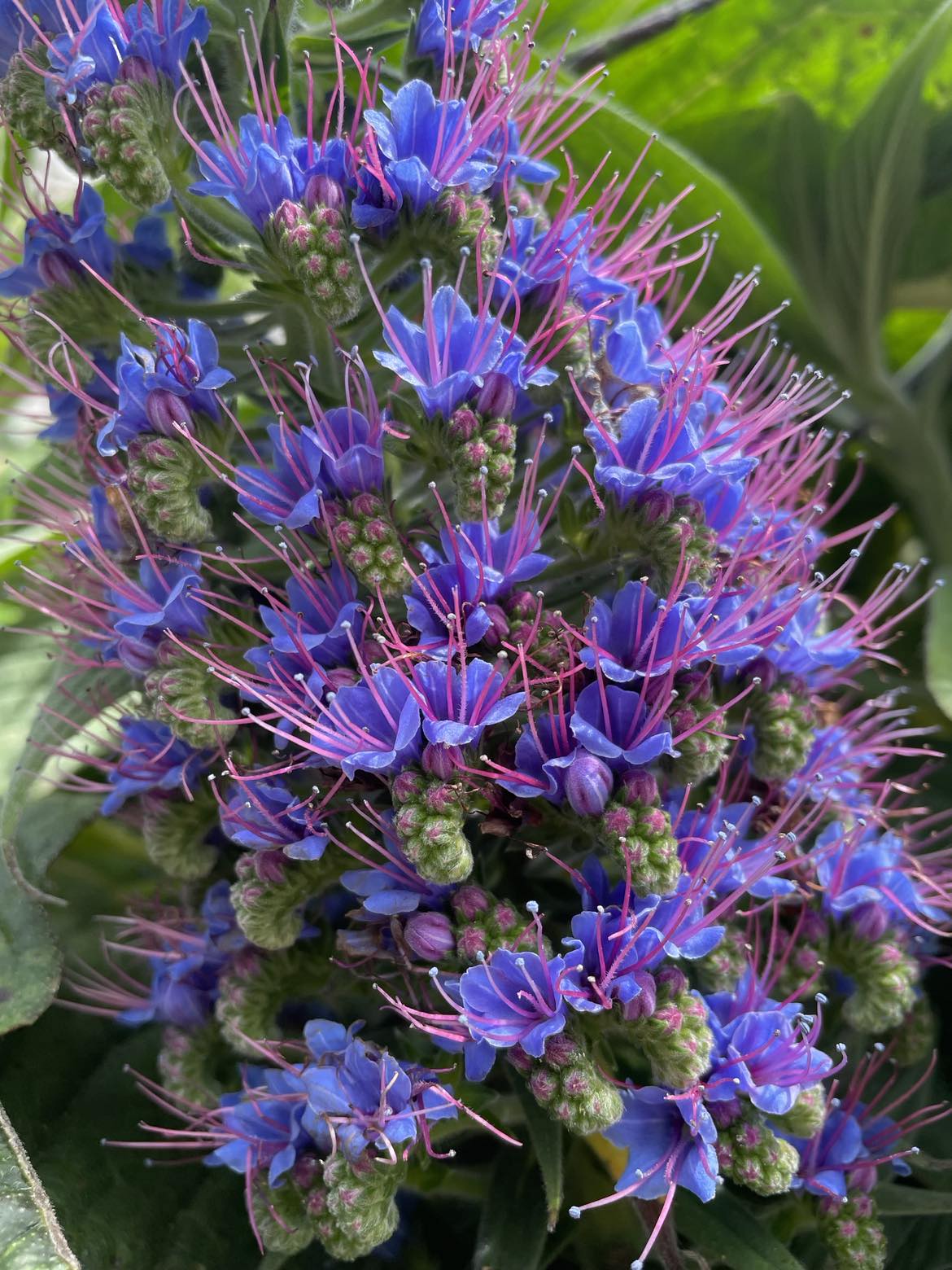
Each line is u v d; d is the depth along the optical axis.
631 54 0.20
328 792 0.12
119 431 0.12
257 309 0.13
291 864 0.12
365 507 0.11
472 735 0.11
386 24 0.14
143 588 0.13
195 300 0.14
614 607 0.12
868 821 0.15
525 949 0.11
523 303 0.13
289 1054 0.13
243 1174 0.15
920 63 0.19
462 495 0.11
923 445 0.22
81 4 0.12
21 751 0.17
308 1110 0.12
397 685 0.11
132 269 0.13
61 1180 0.14
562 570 0.13
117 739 0.15
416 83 0.12
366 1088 0.12
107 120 0.12
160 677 0.12
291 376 0.12
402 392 0.12
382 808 0.12
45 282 0.13
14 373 0.15
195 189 0.12
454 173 0.12
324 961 0.13
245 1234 0.15
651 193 0.18
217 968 0.14
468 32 0.13
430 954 0.11
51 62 0.12
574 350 0.13
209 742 0.13
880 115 0.19
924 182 0.21
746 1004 0.12
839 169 0.21
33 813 0.15
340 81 0.12
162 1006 0.14
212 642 0.13
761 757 0.13
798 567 0.14
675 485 0.12
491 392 0.11
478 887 0.11
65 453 0.15
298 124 0.14
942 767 0.19
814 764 0.14
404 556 0.12
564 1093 0.11
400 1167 0.12
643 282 0.16
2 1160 0.12
